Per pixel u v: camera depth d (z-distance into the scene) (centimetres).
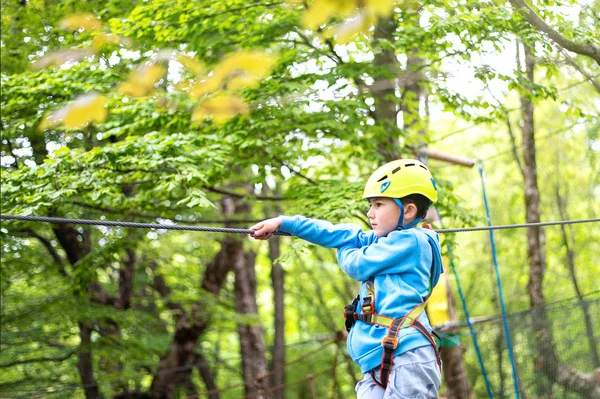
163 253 1755
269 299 2984
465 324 1025
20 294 1370
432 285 380
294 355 2505
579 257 2245
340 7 230
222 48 932
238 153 960
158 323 1697
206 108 291
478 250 2314
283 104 838
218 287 1605
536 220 1409
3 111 981
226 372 2464
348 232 389
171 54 272
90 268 1103
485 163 2169
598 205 2105
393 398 341
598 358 1043
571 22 782
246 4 870
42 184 851
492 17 796
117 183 886
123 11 967
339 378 2514
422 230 374
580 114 913
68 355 1350
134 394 1512
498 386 1661
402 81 825
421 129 1102
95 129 1055
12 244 1209
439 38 831
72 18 299
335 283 2552
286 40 937
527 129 1391
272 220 389
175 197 988
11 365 1342
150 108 899
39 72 948
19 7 1016
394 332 349
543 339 1096
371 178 380
